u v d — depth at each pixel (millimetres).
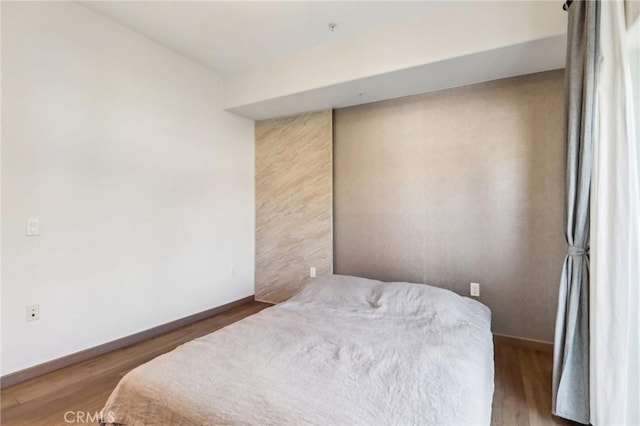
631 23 1425
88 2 2299
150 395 1219
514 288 2617
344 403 1125
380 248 3191
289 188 3688
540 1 2051
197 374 1318
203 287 3307
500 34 2152
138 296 2727
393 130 3119
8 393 1929
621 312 1453
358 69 2672
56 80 2217
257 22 2506
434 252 2928
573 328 1688
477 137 2750
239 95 3383
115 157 2564
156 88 2855
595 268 1559
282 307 2295
